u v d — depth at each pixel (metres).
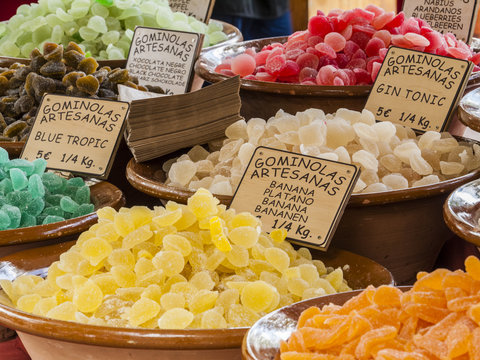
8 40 2.50
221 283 1.06
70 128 1.70
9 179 1.51
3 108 1.85
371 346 0.73
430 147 1.46
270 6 3.35
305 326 0.82
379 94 1.66
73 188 1.59
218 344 0.87
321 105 1.74
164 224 1.10
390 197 1.21
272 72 1.91
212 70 2.03
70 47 1.93
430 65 1.62
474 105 1.51
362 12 2.00
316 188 1.25
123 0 2.50
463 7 2.21
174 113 1.57
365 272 1.15
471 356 0.68
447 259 1.45
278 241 1.18
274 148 1.32
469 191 1.12
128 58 2.27
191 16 2.68
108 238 1.12
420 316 0.76
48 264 1.25
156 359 0.90
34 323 0.92
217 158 1.53
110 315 1.00
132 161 1.57
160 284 1.03
